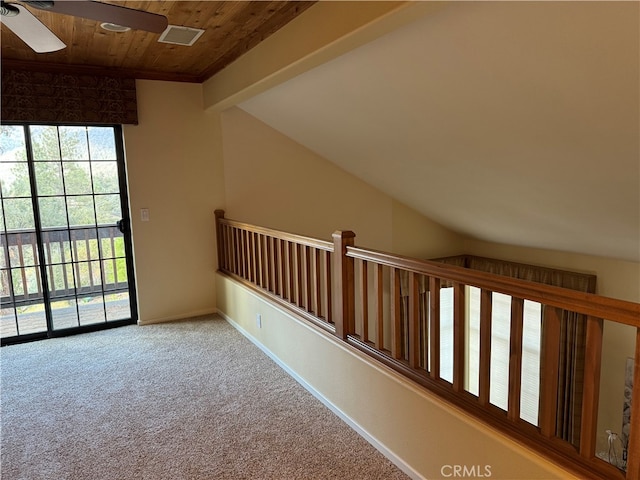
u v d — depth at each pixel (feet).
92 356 12.31
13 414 9.37
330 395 9.34
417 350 7.34
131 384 10.63
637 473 4.58
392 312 7.79
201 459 7.83
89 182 13.97
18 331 13.57
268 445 8.19
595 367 4.89
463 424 6.23
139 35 10.34
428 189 15.01
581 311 4.92
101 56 12.06
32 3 5.66
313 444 8.20
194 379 10.85
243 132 15.66
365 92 10.06
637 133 7.28
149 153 14.37
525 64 6.86
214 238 15.70
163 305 15.16
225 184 15.57
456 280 6.42
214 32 10.11
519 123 8.54
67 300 14.06
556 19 5.75
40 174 13.33
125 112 13.61
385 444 7.80
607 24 5.46
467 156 10.99
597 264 15.99
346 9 7.39
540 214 13.28
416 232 19.63
